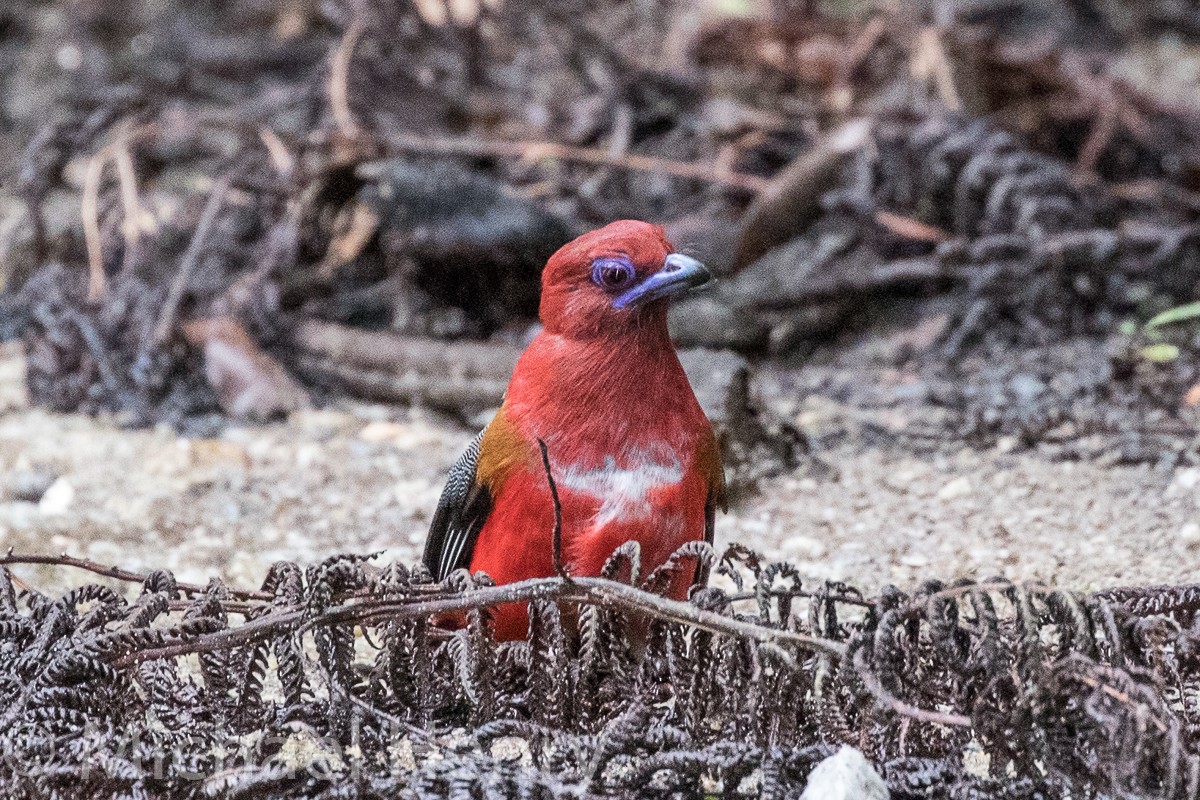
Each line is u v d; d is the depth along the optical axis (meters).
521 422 6.96
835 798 5.45
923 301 13.12
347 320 12.81
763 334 12.53
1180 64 18.17
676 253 6.91
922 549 9.30
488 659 6.45
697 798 5.93
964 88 14.79
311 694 6.42
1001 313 12.73
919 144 13.63
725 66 16.17
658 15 17.61
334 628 6.32
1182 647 6.20
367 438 11.29
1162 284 12.88
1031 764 5.84
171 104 16.83
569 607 6.77
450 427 11.55
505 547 7.10
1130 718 5.57
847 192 13.36
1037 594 5.92
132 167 13.74
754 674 5.91
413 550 9.55
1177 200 14.11
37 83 18.42
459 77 15.75
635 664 6.47
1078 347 12.27
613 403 6.87
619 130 14.73
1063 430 10.81
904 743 5.99
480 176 12.87
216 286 12.98
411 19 15.19
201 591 6.77
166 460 10.84
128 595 8.87
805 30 15.88
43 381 11.98
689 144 14.85
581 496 6.91
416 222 12.55
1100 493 9.88
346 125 13.55
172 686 6.56
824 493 10.19
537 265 12.70
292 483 10.55
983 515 9.70
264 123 14.69
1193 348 11.96
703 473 7.20
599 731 6.39
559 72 16.03
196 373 12.10
